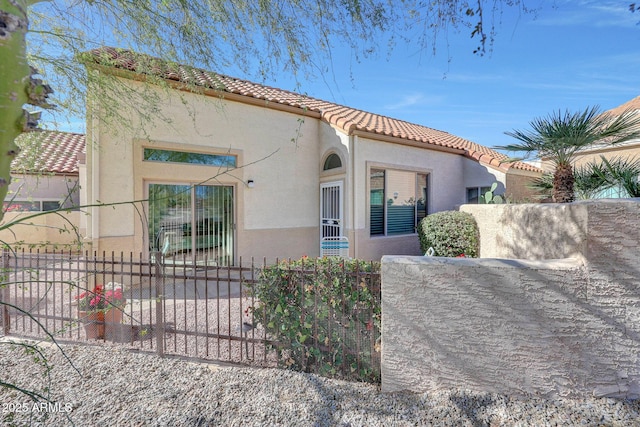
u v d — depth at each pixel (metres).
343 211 10.23
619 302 2.84
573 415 2.76
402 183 11.39
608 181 6.49
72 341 4.60
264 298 3.94
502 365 3.03
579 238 2.97
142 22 4.11
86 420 2.95
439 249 8.74
